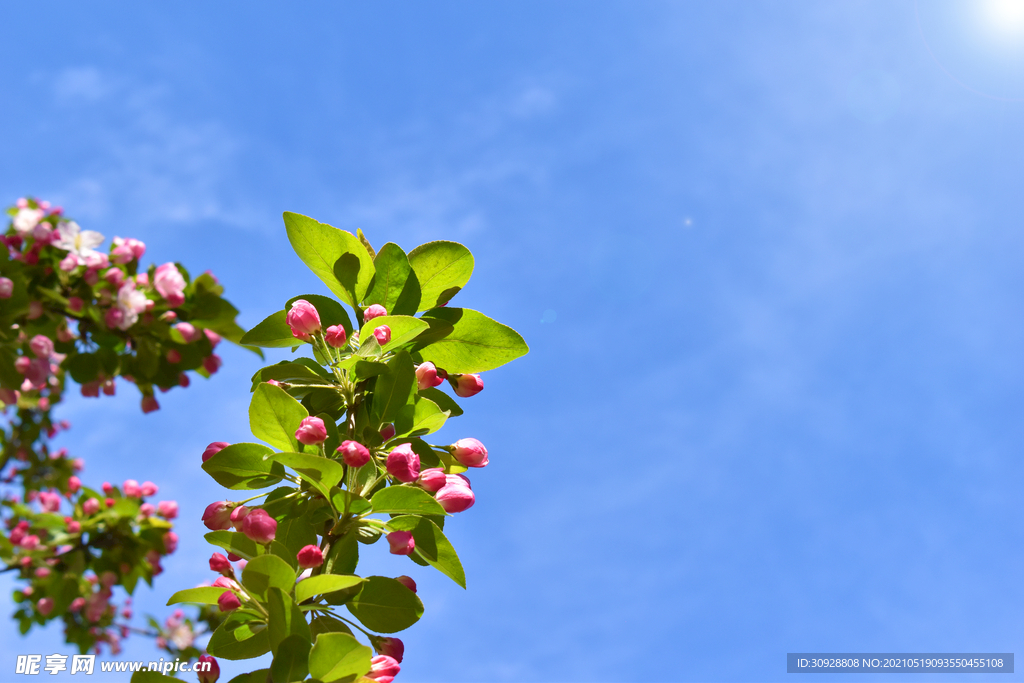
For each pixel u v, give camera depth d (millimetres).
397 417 516
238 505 509
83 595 995
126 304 775
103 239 782
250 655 494
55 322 777
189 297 843
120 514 967
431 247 555
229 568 491
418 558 501
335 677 461
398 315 527
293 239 542
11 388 749
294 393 525
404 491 487
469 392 553
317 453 499
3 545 924
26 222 752
